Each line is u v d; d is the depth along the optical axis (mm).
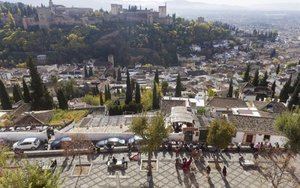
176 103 58188
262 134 40656
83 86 125625
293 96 63312
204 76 145500
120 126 44281
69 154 34969
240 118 43312
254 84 92500
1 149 29031
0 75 146375
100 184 29797
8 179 17078
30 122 49281
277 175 31359
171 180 30594
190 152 35844
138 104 69562
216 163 33312
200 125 41438
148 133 31328
